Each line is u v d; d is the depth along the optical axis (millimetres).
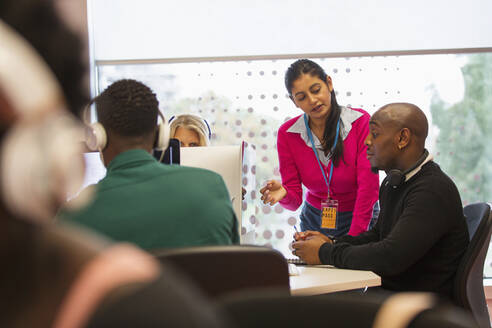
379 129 1986
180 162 1877
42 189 340
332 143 2637
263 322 572
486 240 1847
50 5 391
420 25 4023
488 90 4074
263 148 4098
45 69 374
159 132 1491
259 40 4051
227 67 4105
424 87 4070
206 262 1051
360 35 4035
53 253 341
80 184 371
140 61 4078
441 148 4082
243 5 4051
